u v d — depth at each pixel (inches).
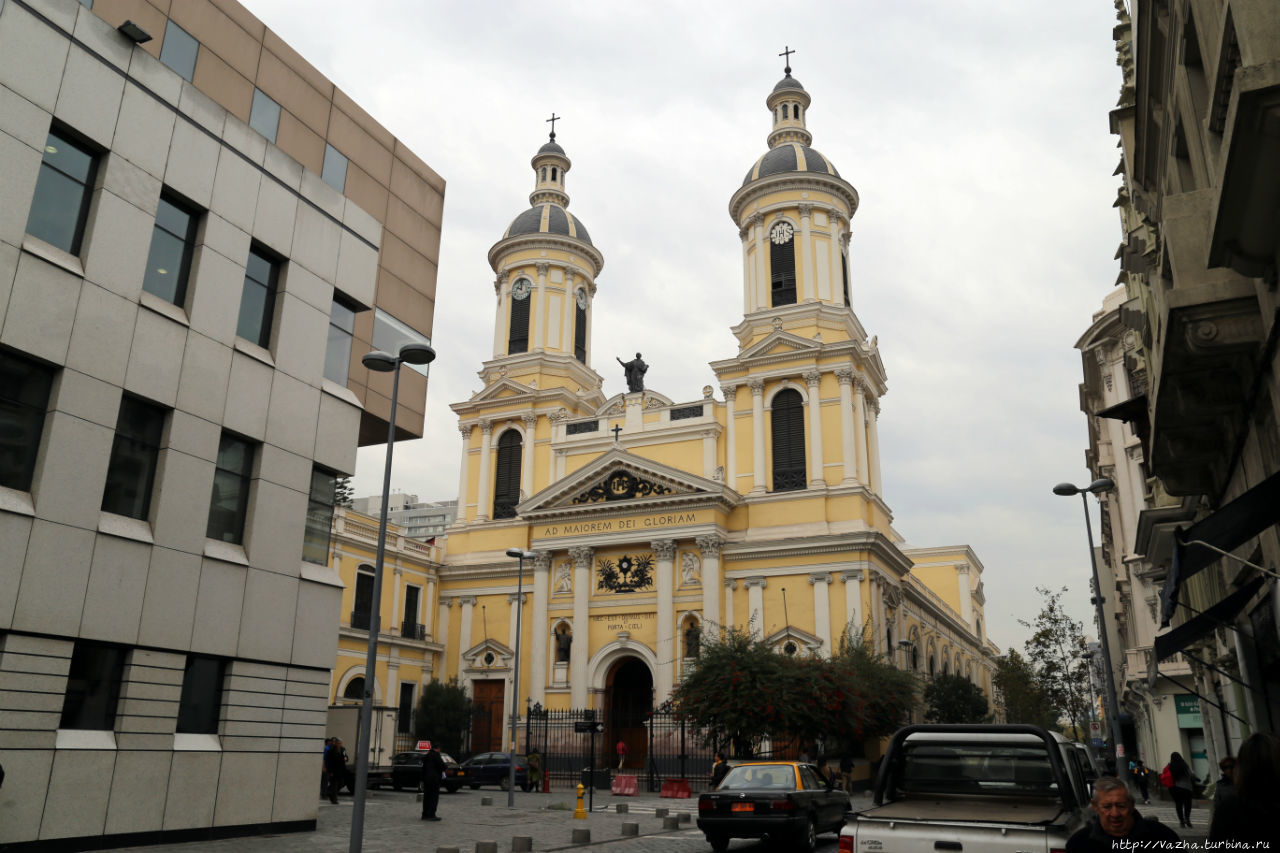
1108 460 1534.2
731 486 1927.9
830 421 1876.2
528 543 2042.3
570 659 1886.1
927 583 3198.8
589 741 1801.2
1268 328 387.2
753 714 1352.1
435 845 722.2
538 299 2289.6
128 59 699.4
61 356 629.9
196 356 732.7
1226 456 535.2
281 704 778.2
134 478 684.1
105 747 631.8
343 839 737.6
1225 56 332.5
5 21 616.1
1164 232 430.3
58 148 653.3
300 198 860.6
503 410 2192.4
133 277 687.1
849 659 1501.0
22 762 580.1
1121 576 1665.8
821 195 2086.6
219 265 762.8
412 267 1111.6
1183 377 452.8
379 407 1007.6
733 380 1974.7
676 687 1546.5
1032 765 420.8
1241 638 629.9
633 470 1904.5
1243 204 330.0
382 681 1863.9
